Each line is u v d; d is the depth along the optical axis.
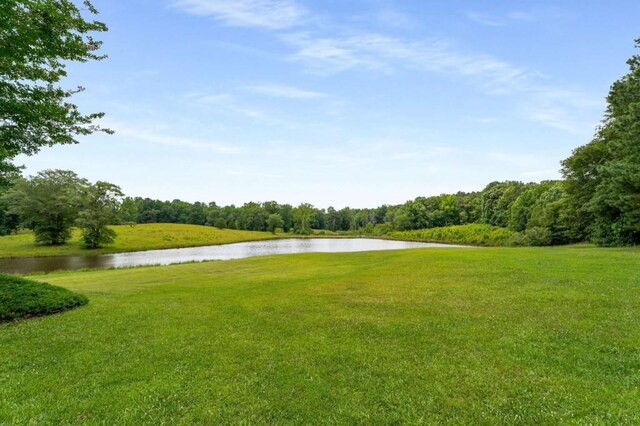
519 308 9.86
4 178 11.62
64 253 46.12
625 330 7.86
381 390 5.68
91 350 7.52
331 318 9.64
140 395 5.62
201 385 5.95
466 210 109.62
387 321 9.22
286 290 13.82
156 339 8.17
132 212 83.44
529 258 18.91
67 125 10.91
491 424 4.72
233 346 7.69
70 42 9.95
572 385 5.64
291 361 6.85
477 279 14.09
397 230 107.00
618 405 5.02
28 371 6.51
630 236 29.23
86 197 48.75
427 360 6.73
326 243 79.31
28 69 9.84
